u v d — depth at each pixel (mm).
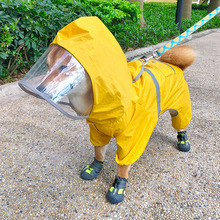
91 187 2127
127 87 1461
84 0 5402
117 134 1715
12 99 3732
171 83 2053
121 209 1909
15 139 2771
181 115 2307
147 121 1779
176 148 2707
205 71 5438
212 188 2125
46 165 2383
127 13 6172
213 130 3055
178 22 8750
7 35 3559
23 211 1868
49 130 2986
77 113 1355
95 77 1301
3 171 2277
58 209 1895
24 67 4402
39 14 4027
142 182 2188
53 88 1256
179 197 2027
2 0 3680
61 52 1309
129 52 5898
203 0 27062
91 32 1320
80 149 2650
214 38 9656
